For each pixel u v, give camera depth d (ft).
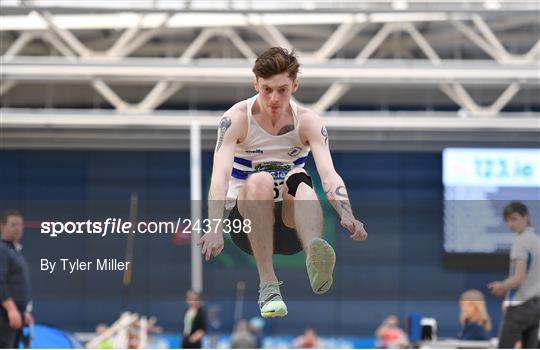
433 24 161.27
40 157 151.94
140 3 128.06
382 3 138.21
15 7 116.67
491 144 146.20
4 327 46.03
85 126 149.38
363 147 152.05
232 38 148.15
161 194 156.97
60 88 178.40
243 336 85.66
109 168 156.56
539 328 51.60
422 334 57.62
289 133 32.45
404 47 171.42
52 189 151.43
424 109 181.78
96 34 156.87
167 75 141.69
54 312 53.47
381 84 147.33
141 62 141.79
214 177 31.37
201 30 158.10
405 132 151.64
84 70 140.36
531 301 50.72
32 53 166.40
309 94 181.06
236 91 175.32
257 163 32.89
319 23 146.72
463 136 148.25
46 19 134.21
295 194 32.12
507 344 51.37
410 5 135.33
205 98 178.81
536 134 146.51
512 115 151.12
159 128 149.28
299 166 33.65
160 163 157.99
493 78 142.41
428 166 152.25
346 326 73.26
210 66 142.10
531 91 178.40
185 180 158.61
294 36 163.32
